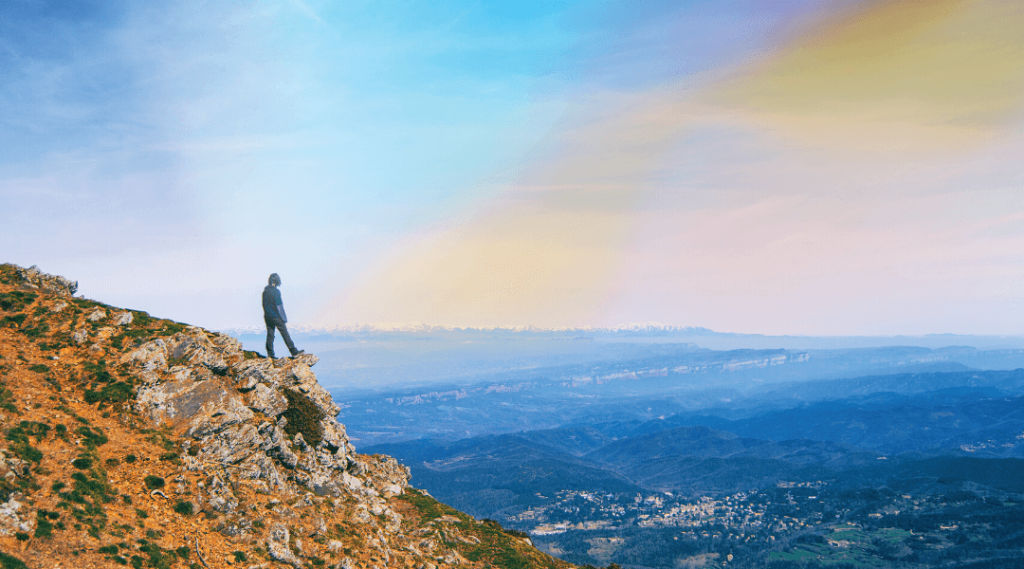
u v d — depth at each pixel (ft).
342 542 214.07
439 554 254.68
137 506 172.55
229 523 186.19
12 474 155.84
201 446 204.85
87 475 168.86
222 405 219.82
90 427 189.37
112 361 219.00
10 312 230.68
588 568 302.66
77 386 204.85
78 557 146.41
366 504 254.27
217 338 257.96
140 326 244.42
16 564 135.44
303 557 195.31
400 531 255.70
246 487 206.49
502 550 280.72
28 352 212.64
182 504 180.55
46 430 177.47
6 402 180.96
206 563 168.45
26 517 146.92
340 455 267.39
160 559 158.92
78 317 235.61
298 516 210.59
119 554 153.28
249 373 246.27
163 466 189.16
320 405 276.00
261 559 180.86
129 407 204.13
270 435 230.27
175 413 210.59
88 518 157.38
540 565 280.31
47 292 254.06
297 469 238.07
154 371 219.00
